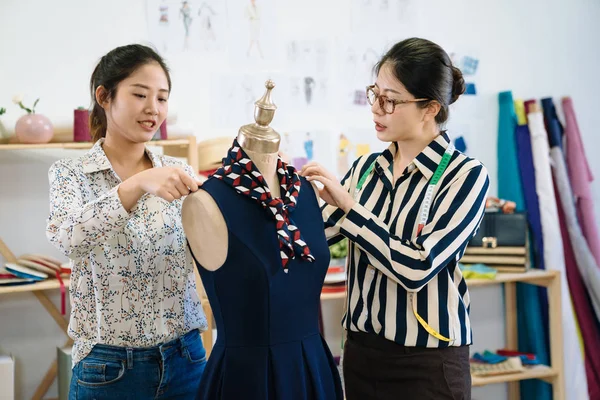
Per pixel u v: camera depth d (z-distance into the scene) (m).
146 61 1.79
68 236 1.62
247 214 1.58
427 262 1.75
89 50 3.17
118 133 1.86
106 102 1.84
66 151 3.19
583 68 4.09
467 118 3.84
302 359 1.63
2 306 3.15
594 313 3.86
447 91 1.85
